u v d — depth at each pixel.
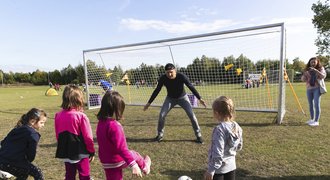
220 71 10.79
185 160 4.72
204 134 6.54
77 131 3.14
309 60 7.15
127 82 14.34
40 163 4.79
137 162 2.96
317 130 6.63
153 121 8.54
